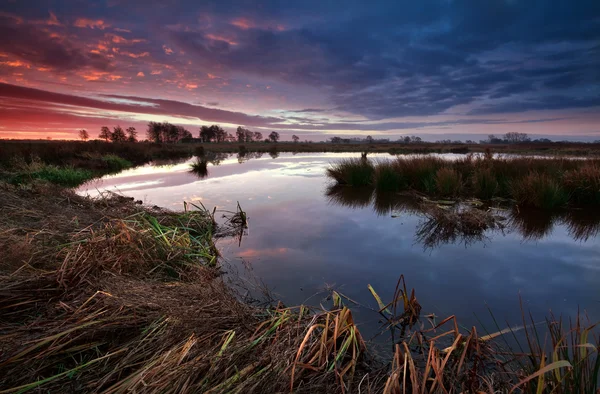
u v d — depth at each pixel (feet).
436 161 33.55
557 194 21.39
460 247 14.19
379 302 9.32
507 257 12.98
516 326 8.09
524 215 19.67
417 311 8.71
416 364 6.62
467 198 24.77
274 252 13.74
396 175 29.53
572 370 4.69
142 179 36.63
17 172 33.35
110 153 61.82
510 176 27.25
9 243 9.95
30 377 5.36
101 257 9.75
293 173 42.80
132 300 7.54
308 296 9.91
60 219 14.07
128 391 4.93
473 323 8.30
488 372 6.29
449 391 5.44
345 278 11.14
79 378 5.42
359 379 6.16
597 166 25.21
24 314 7.30
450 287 10.36
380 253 13.52
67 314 7.16
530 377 4.45
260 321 7.77
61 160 48.57
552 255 13.14
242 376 5.44
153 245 11.69
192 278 10.58
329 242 14.98
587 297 9.59
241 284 10.75
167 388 5.02
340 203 23.82
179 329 6.57
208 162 63.77
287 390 5.41
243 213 18.19
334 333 6.61
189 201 23.71
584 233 16.16
